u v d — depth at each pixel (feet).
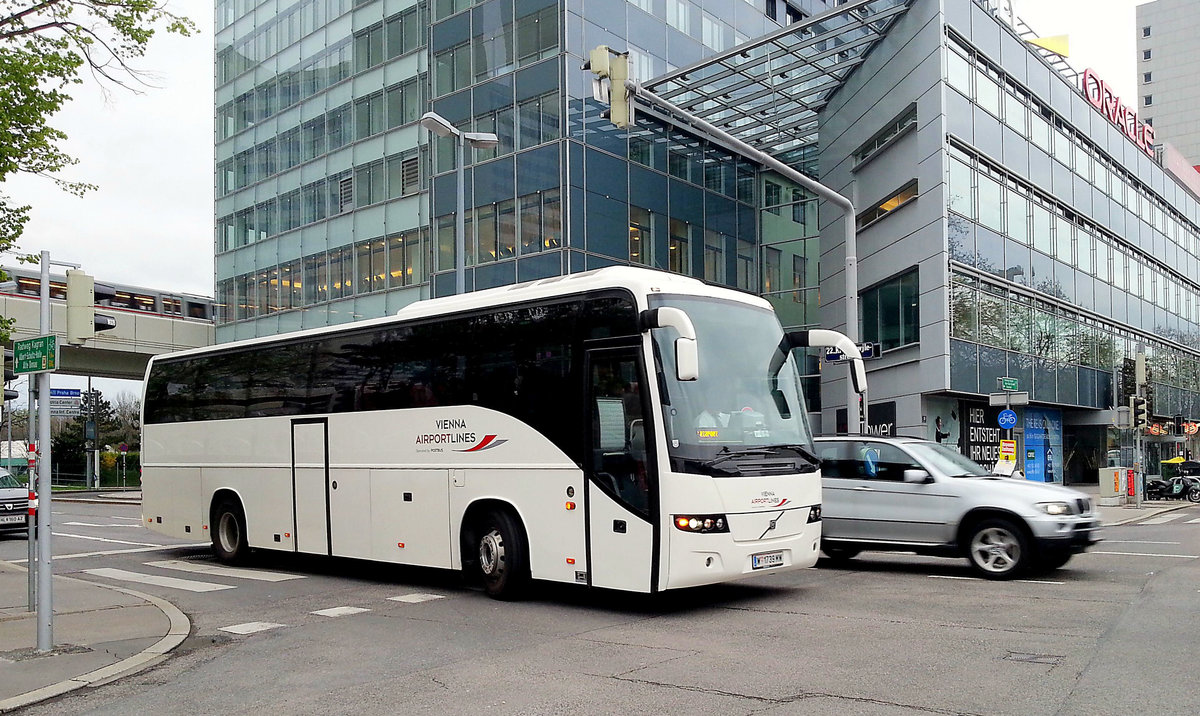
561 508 34.68
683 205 116.37
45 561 29.14
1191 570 41.04
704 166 120.57
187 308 158.51
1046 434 121.70
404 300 127.65
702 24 121.29
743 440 33.40
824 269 121.90
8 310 116.78
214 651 29.40
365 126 135.74
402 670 25.76
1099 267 129.70
